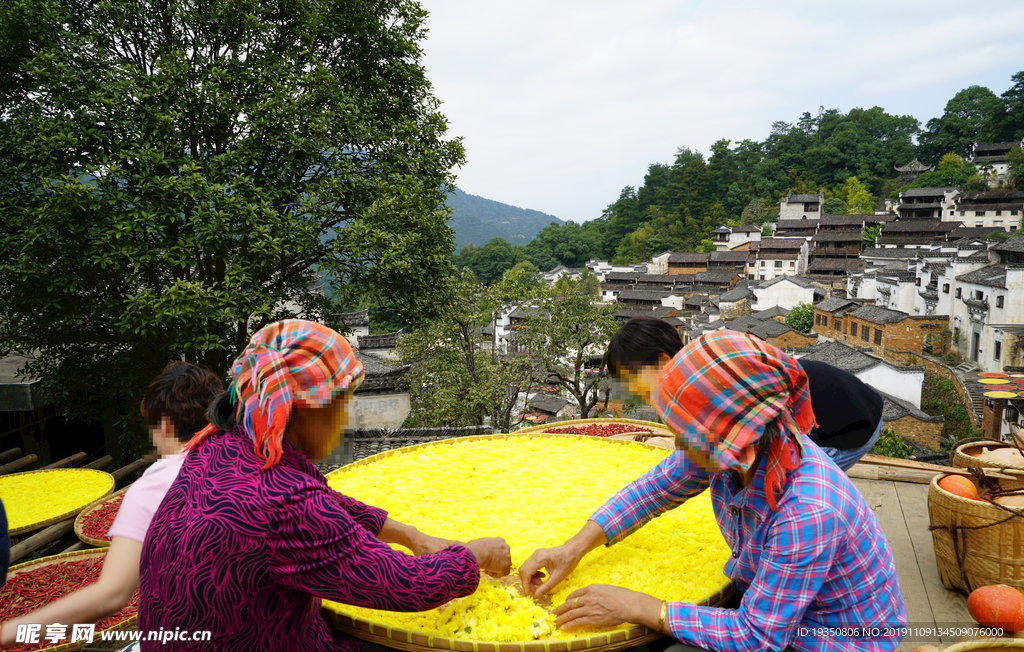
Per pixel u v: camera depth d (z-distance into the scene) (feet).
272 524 3.69
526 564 5.43
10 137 22.22
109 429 34.50
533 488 7.77
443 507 7.12
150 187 22.70
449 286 32.83
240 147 24.57
